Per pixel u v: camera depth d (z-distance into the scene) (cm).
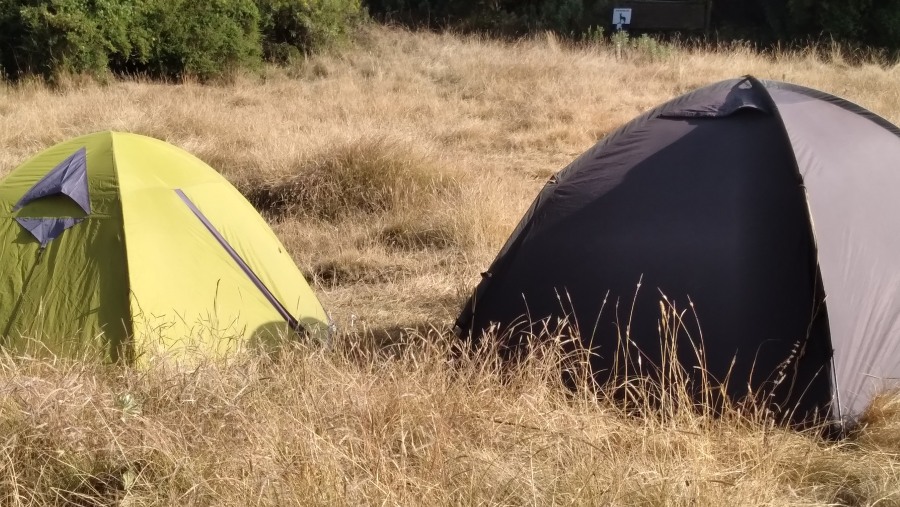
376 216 809
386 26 2114
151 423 348
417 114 1312
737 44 2098
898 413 400
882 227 440
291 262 559
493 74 1593
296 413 363
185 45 1634
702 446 351
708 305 421
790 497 339
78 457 344
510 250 469
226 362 421
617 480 321
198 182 511
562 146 1156
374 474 329
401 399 371
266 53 1808
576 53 1792
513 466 338
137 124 1127
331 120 1219
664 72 1628
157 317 446
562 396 402
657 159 457
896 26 1941
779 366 405
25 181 480
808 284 411
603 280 441
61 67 1507
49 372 405
